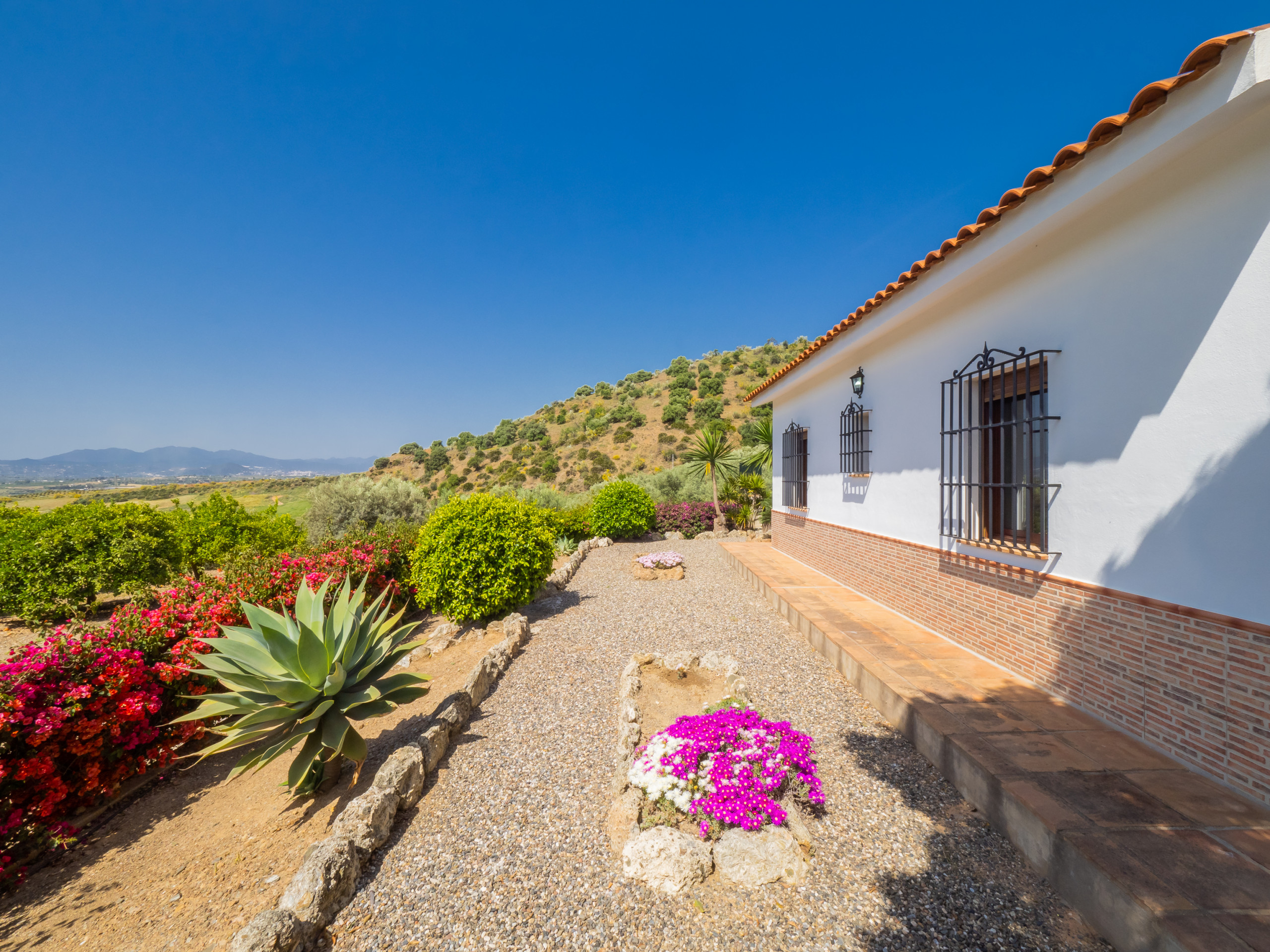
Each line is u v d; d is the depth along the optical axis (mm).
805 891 2490
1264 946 1765
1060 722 3430
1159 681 3084
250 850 3184
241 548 11734
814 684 4785
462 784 3549
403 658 6215
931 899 2393
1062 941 2135
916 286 4957
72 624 4039
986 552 4617
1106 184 3076
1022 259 4148
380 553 7645
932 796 3119
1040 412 3957
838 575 7914
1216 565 2803
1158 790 2670
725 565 11094
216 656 3699
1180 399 2984
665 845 2643
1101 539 3500
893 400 6203
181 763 4348
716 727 3309
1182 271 2963
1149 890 2012
